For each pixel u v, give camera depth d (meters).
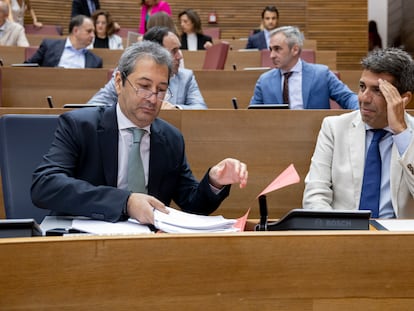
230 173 1.48
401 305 0.91
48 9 7.95
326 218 1.10
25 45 5.71
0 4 5.56
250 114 2.31
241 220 1.25
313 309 0.90
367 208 1.82
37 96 3.68
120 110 1.57
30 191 1.50
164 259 0.88
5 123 1.69
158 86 1.51
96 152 1.53
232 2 8.41
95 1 6.88
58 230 1.22
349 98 3.21
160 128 1.62
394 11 8.39
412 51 7.65
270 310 0.90
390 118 1.75
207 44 5.98
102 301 0.86
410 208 1.77
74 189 1.35
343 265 0.91
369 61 1.81
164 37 3.10
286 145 2.32
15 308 0.84
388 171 1.83
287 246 0.90
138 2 8.29
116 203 1.30
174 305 0.88
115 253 0.86
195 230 1.17
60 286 0.85
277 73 3.34
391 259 0.91
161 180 1.59
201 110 2.30
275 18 6.14
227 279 0.89
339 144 1.90
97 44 6.09
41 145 1.70
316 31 8.27
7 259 0.84
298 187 2.32
